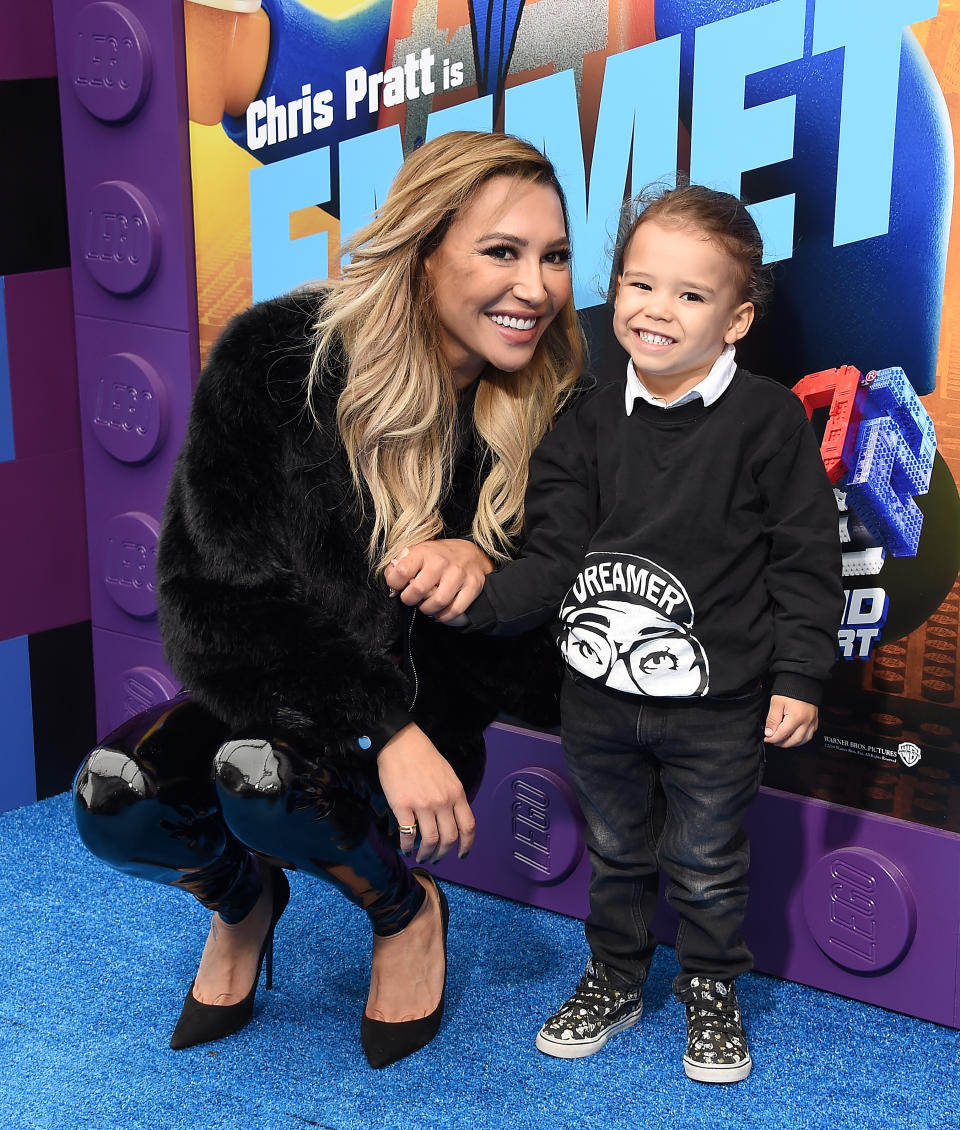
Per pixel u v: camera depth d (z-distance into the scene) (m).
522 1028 1.60
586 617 1.47
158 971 1.72
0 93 1.99
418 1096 1.47
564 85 1.69
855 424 1.57
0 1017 1.62
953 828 1.58
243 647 1.36
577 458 1.50
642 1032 1.60
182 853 1.45
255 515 1.39
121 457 2.12
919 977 1.62
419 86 1.79
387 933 1.52
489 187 1.37
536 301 1.38
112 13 1.96
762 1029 1.61
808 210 1.55
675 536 1.42
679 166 1.63
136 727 1.47
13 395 2.09
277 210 1.94
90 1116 1.44
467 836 1.42
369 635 1.43
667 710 1.47
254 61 1.90
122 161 2.03
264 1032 1.59
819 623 1.40
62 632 2.22
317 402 1.42
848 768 1.64
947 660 1.56
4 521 2.11
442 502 1.52
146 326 2.07
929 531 1.54
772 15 1.53
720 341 1.42
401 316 1.41
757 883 1.72
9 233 2.04
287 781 1.35
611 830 1.55
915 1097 1.48
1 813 2.18
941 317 1.49
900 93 1.47
